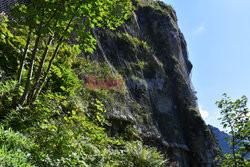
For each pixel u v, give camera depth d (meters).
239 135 3.88
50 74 4.07
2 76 3.40
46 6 2.63
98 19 3.41
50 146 2.37
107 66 7.60
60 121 3.27
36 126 2.69
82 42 3.06
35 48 3.01
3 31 3.29
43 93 3.79
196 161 10.19
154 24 14.54
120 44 9.92
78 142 2.95
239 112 4.05
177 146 9.27
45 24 2.79
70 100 4.26
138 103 8.50
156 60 11.83
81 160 2.50
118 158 3.55
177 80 12.87
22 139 2.05
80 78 5.79
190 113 11.71
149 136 7.54
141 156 4.30
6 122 2.41
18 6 2.98
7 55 3.81
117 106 6.57
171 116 10.63
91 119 4.35
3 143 1.87
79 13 2.75
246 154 3.80
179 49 15.87
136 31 12.33
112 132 5.78
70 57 5.56
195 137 10.80
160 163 4.54
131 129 6.61
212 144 10.88
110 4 3.39
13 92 2.93
